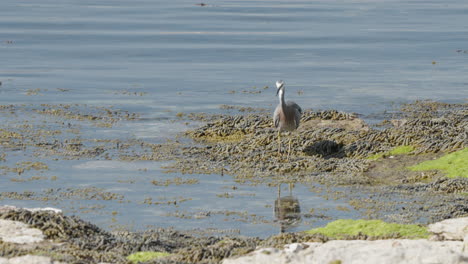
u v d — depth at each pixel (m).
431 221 13.99
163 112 26.77
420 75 36.62
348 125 22.97
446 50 47.97
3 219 11.93
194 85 33.25
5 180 17.19
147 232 12.89
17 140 21.47
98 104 28.08
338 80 35.03
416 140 20.33
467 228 12.23
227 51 47.41
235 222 14.25
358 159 19.41
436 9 92.00
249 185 17.12
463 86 33.12
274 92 31.64
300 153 20.25
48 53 45.09
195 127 24.17
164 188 16.77
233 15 79.44
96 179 17.47
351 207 15.23
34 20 70.06
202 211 14.98
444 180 16.86
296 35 58.16
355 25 68.12
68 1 104.50
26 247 10.64
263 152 20.22
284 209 15.14
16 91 30.70
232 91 31.72
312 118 23.75
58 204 15.35
